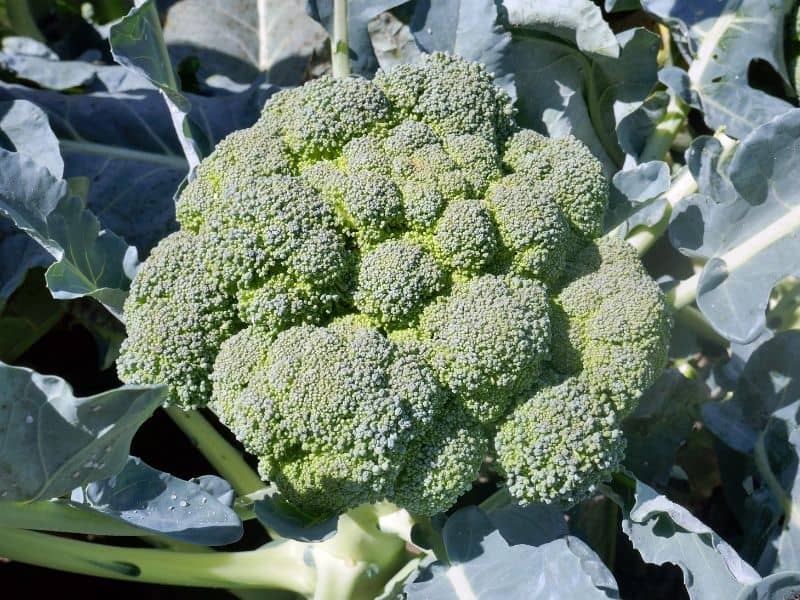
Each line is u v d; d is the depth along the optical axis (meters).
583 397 0.50
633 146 0.60
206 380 0.50
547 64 0.58
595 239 0.53
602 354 0.50
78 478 0.47
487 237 0.49
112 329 0.61
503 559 0.51
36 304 0.61
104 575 0.54
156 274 0.49
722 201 0.55
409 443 0.49
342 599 0.54
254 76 0.68
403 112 0.52
